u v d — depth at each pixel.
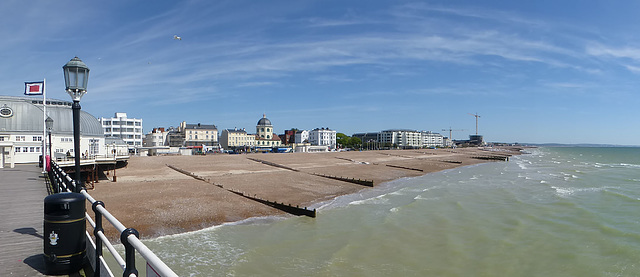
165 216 22.75
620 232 19.50
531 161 104.56
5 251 8.36
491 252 16.44
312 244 17.75
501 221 22.34
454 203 28.77
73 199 6.90
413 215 24.25
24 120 52.00
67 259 6.80
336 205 28.33
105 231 18.95
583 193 33.88
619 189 36.91
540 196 32.22
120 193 30.73
